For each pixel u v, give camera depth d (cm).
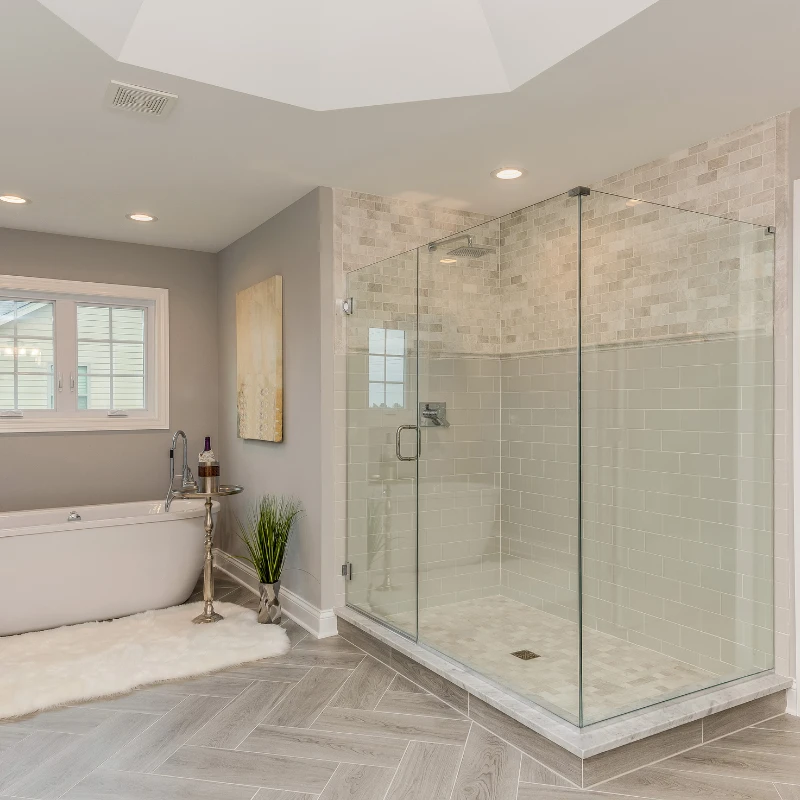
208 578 384
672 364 258
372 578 350
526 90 251
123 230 455
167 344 504
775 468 280
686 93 254
